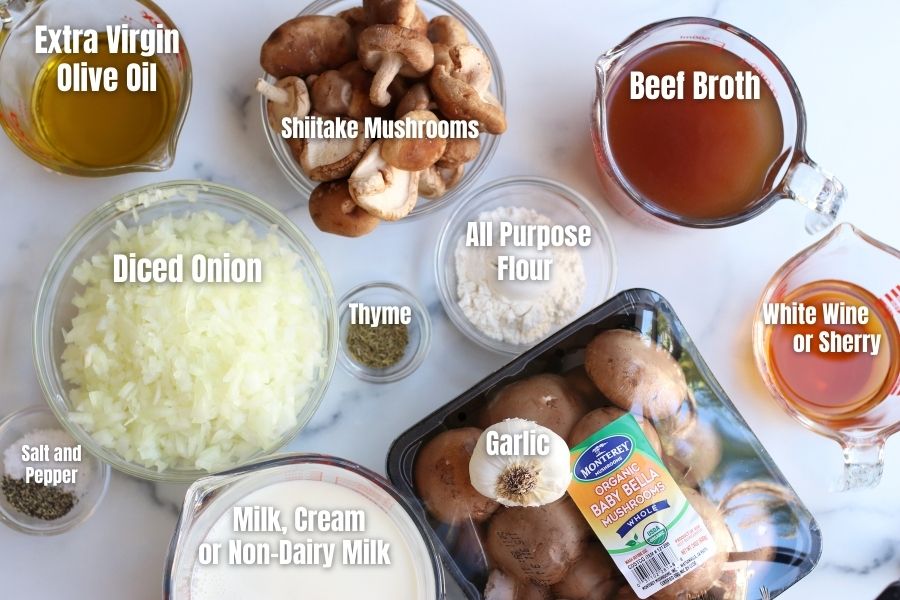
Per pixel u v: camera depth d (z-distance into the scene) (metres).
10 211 0.73
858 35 0.77
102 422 0.68
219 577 0.65
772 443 0.76
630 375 0.67
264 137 0.74
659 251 0.76
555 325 0.74
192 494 0.64
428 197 0.73
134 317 0.68
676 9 0.77
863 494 0.76
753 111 0.72
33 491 0.71
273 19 0.74
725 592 0.67
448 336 0.75
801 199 0.71
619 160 0.72
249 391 0.68
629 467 0.66
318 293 0.72
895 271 0.73
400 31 0.66
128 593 0.72
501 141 0.76
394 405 0.74
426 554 0.66
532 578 0.66
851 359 0.74
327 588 0.66
